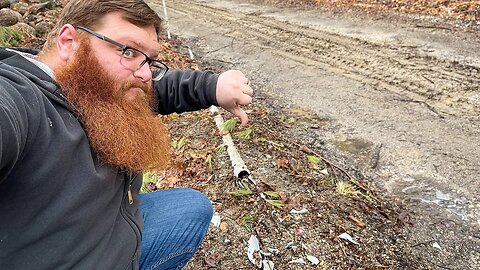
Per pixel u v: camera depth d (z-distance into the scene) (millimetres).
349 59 6168
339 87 5465
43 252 1318
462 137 4254
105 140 1393
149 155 1513
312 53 6555
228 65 6531
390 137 4348
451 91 5051
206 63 6672
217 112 4535
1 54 1425
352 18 7812
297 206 3139
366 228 3059
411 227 3160
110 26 1410
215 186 3352
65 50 1426
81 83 1387
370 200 3418
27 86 1245
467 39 6277
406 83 5344
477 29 6543
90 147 1400
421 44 6297
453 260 2883
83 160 1350
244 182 3348
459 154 4012
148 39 1480
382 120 4656
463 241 3049
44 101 1289
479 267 2832
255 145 3994
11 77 1238
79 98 1379
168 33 7840
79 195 1330
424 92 5109
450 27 6742
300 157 3941
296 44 6965
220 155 3732
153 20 1495
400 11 7680
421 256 2896
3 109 1083
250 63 6512
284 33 7527
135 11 1436
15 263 1303
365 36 6863
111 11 1409
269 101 5293
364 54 6234
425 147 4152
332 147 4246
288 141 4293
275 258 2684
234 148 3736
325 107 5031
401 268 2750
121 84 1446
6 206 1249
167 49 7105
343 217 3115
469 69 5441
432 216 3285
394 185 3680
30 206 1267
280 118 4836
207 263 2625
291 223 2963
